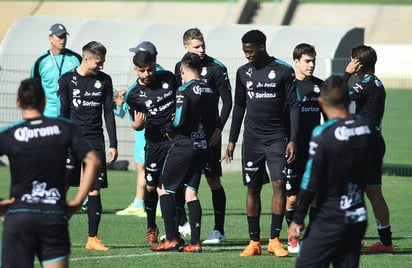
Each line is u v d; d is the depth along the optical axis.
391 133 87.31
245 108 36.06
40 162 22.97
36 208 22.88
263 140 34.91
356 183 23.91
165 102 37.00
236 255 35.12
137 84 37.16
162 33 72.25
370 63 35.44
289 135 35.28
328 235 23.78
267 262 33.56
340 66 63.03
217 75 38.16
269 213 48.97
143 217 46.50
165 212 35.81
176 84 37.34
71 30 74.44
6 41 75.12
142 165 46.97
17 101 23.75
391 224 44.94
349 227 23.75
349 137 23.70
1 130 23.27
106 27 74.06
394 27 183.38
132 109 37.56
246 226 43.84
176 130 35.09
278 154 34.69
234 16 166.75
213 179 38.66
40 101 23.62
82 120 36.53
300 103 36.09
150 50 38.69
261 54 34.72
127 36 72.56
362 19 184.88
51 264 23.03
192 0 192.88
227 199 53.94
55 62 45.06
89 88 36.56
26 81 23.69
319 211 24.02
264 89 34.62
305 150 36.31
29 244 22.94
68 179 36.97
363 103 35.38
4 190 55.78
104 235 40.50
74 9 186.38
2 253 23.09
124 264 32.97
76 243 38.03
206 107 34.84
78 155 23.50
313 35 67.94
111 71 69.25
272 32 69.44
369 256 35.31
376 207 35.94
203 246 37.75
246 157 35.22
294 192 36.72
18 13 179.12
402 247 37.91
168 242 35.97
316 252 23.89
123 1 191.88
